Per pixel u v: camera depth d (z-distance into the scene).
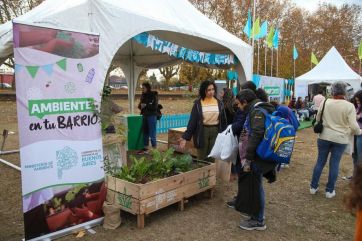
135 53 10.75
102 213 4.21
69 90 3.85
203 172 4.93
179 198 4.55
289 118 4.96
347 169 7.34
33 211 3.58
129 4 5.31
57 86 3.73
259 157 3.79
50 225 3.72
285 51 37.19
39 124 3.59
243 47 7.76
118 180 4.21
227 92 6.09
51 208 3.72
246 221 4.21
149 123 8.50
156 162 4.69
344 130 5.09
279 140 3.65
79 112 3.96
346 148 5.27
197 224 4.27
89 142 4.07
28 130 3.51
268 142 3.68
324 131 5.21
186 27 6.02
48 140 3.68
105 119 4.55
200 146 5.25
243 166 3.94
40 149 3.61
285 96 17.45
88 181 4.05
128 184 4.09
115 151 5.16
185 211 4.68
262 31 13.22
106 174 4.46
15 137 10.91
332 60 18.00
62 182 3.81
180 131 7.50
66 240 3.75
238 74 8.09
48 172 3.69
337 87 5.08
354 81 16.52
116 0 5.14
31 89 3.51
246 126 3.96
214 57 7.16
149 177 4.43
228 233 4.05
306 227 4.30
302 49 42.16
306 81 17.89
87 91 4.03
